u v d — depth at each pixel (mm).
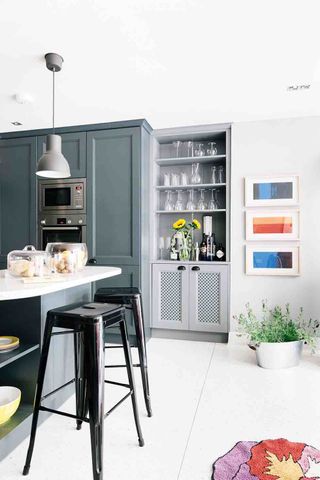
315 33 1786
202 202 3424
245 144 3158
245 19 1676
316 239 2984
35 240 3373
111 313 1457
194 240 3594
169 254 3674
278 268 3061
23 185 3402
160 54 1980
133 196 3109
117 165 3152
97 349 1313
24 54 1968
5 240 3451
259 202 3098
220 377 2406
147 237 3334
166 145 3717
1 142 3465
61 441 1629
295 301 3029
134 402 1585
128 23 1702
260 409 1938
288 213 3041
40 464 1459
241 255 3162
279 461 1465
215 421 1809
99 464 1244
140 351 1863
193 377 2406
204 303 3232
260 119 3100
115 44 1877
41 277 1657
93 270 2133
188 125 3275
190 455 1520
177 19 1674
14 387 1710
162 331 3404
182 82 2344
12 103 2703
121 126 3131
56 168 2191
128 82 2342
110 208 3172
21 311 1749
